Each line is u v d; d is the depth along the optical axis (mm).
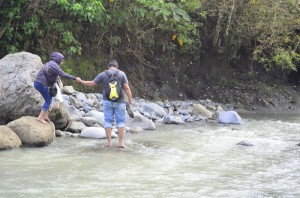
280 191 7465
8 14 14992
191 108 16312
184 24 17031
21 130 10188
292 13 17562
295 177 8289
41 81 10367
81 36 16719
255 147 10758
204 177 8195
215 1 17547
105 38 17281
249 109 17953
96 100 14969
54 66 10406
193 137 11828
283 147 10789
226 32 17391
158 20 16969
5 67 11234
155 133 12273
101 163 8953
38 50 15750
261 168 8883
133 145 10680
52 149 9992
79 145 10461
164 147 10547
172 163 9133
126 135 11891
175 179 8031
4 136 9828
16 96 10867
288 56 17828
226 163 9219
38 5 15031
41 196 6934
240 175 8375
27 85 10914
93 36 16891
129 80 17562
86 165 8766
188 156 9758
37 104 11000
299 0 17281
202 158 9602
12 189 7223
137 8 15781
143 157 9555
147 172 8430
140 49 17734
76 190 7270
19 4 15117
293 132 12969
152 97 17703
